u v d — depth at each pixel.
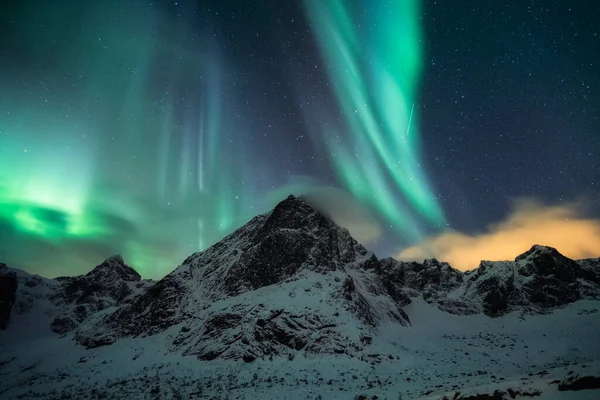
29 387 43.25
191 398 32.94
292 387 35.28
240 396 32.91
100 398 35.09
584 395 16.73
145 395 34.69
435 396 22.39
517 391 18.61
